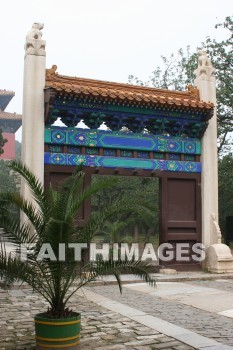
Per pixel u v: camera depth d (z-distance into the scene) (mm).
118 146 20984
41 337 8336
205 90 22766
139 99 20516
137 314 11844
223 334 9820
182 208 22031
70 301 13875
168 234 21438
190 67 34875
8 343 9133
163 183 21734
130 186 40781
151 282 8992
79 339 8617
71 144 20141
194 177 22422
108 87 21266
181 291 16094
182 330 10070
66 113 20203
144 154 21625
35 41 19875
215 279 19625
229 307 12945
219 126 32344
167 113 21703
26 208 8875
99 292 15938
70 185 8953
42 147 19422
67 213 8516
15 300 13977
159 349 8648
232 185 32562
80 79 20797
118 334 9797
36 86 19609
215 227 22078
